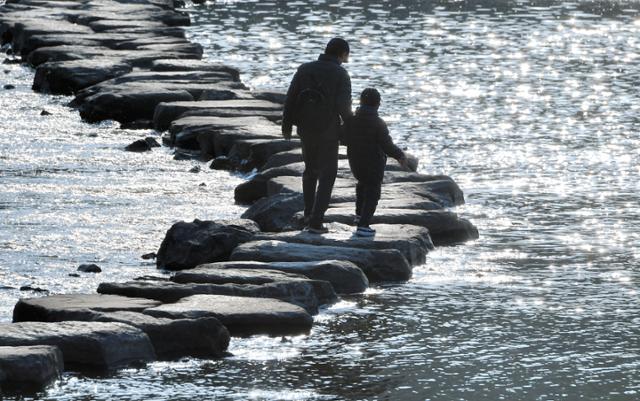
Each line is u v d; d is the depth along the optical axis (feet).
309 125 131.44
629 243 138.41
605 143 198.59
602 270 127.13
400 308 114.01
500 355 99.86
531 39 324.60
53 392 90.84
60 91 257.75
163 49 289.74
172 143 204.03
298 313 106.73
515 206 157.58
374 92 131.44
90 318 103.04
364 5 401.29
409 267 125.70
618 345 102.42
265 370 96.32
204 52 303.48
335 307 114.73
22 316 106.93
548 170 179.42
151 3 391.86
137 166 186.60
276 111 219.00
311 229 133.28
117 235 142.10
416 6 398.83
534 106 232.53
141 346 98.12
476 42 318.24
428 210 144.46
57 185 169.89
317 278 119.24
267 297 111.75
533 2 412.77
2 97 252.42
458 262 131.13
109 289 112.98
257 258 124.88
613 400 89.40
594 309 112.98
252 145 183.52
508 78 264.31
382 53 298.56
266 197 150.71
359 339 104.37
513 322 109.09
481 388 92.02
